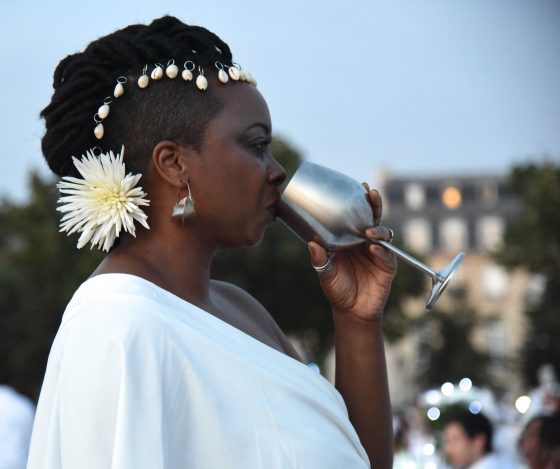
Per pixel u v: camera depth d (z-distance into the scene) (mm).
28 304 26062
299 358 2262
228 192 1928
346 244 2072
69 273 26047
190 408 1723
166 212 1938
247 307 2221
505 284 64188
